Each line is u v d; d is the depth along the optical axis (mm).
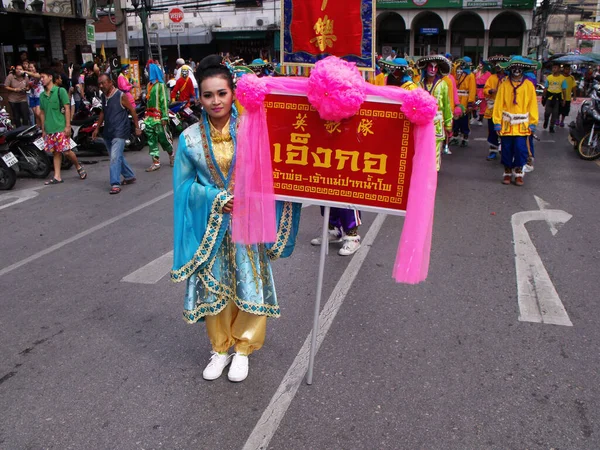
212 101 2820
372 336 3703
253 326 3152
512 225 6168
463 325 3850
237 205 2844
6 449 2654
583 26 44812
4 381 3244
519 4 30688
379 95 2723
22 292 4535
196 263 2965
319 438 2701
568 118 18078
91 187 8328
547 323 3869
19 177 9141
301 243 5617
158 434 2748
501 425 2783
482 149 11828
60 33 18531
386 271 4848
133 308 4195
